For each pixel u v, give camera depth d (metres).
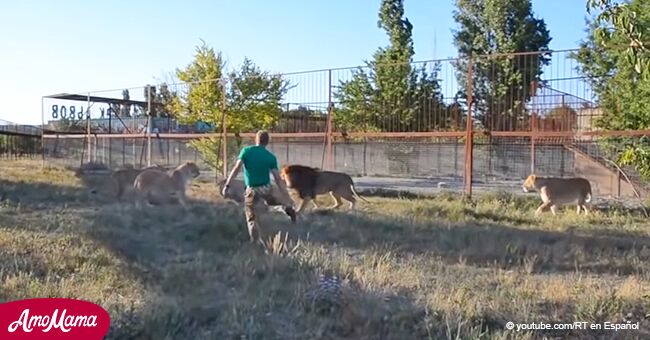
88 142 26.97
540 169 25.77
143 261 7.24
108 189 15.52
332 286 5.79
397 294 5.85
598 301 5.63
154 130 27.88
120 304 5.31
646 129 14.49
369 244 8.73
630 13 3.95
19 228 9.24
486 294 5.95
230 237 8.92
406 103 25.06
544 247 8.57
